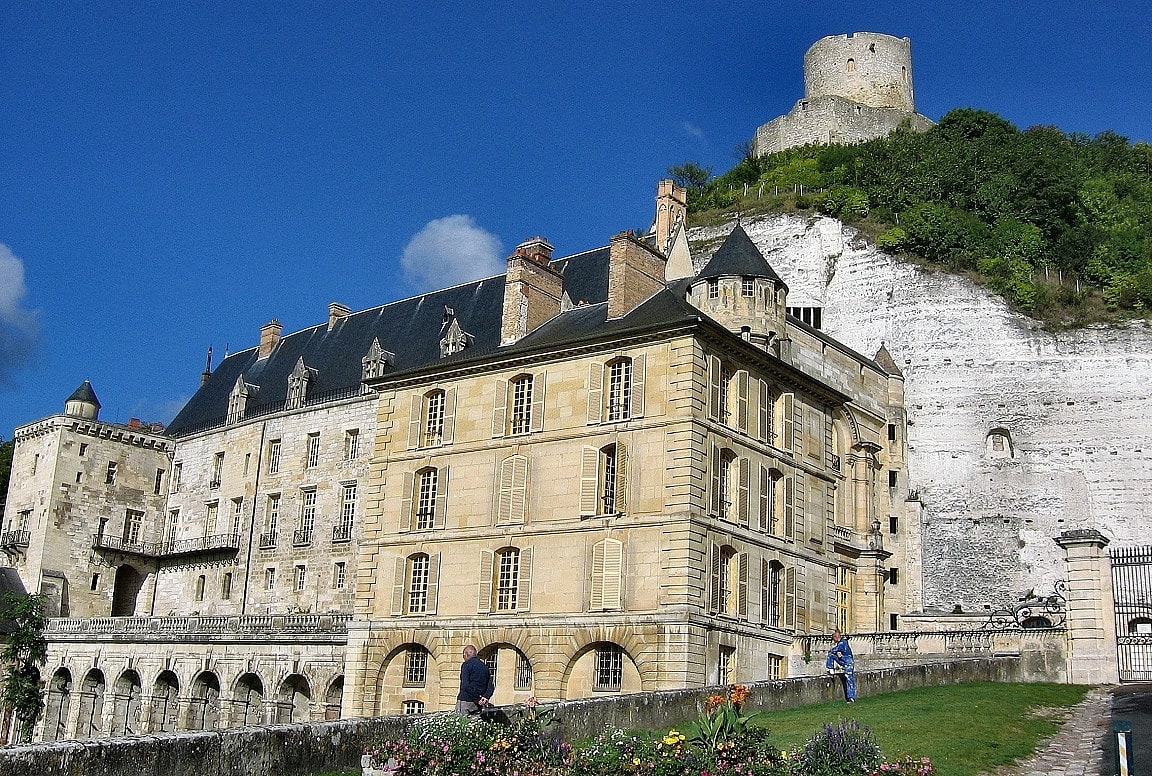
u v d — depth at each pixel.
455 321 65.50
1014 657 36.28
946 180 75.69
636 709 24.98
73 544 76.56
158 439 81.69
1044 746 23.38
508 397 46.78
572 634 42.00
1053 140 86.50
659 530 41.00
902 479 62.94
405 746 18.44
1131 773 17.83
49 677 68.88
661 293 49.09
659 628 39.88
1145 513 60.03
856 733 19.25
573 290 63.44
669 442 41.66
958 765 21.11
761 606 44.00
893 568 60.62
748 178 92.69
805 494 48.25
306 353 79.12
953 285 67.81
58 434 77.31
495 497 45.66
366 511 50.00
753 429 45.31
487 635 44.06
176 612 75.94
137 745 17.20
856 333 69.38
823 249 73.19
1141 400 61.97
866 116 97.25
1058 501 61.78
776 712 28.23
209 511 76.62
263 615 60.94
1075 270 70.12
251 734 18.64
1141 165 87.56
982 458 64.00
